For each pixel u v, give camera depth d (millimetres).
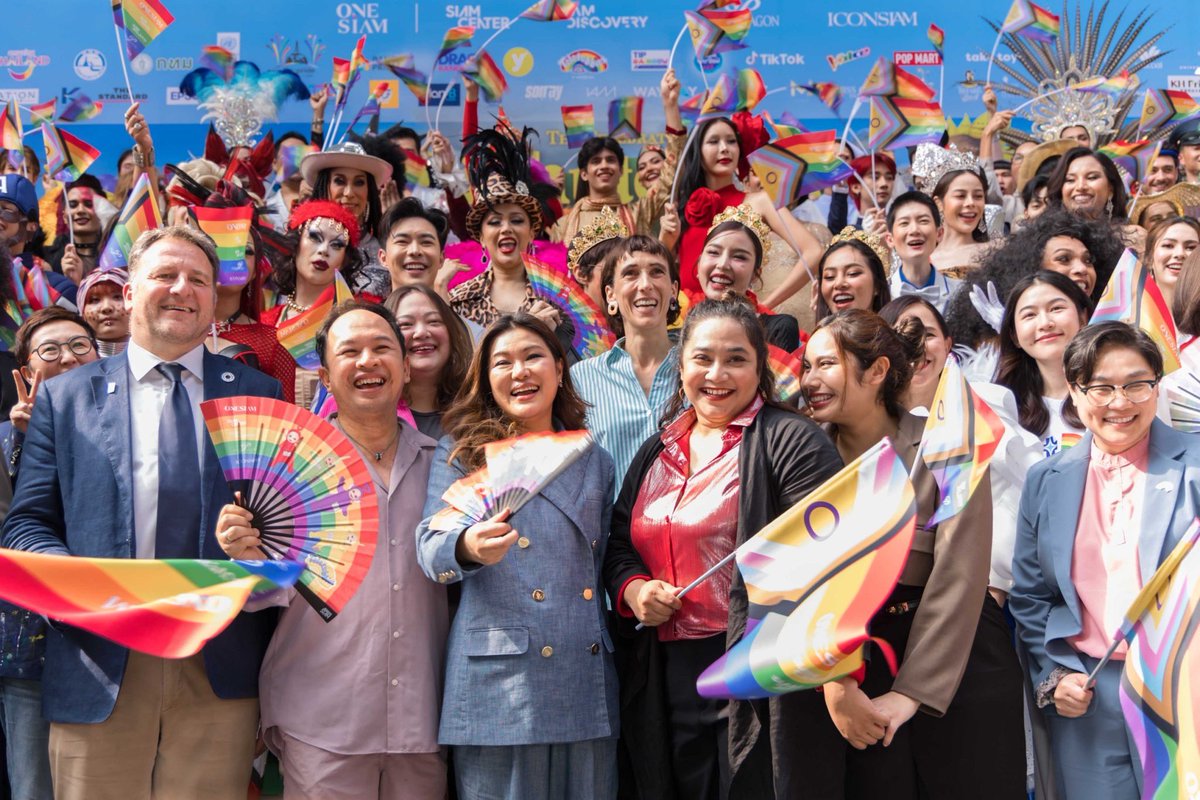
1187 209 6898
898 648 3703
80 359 4738
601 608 3914
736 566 3592
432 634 3861
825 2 8859
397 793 3760
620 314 5090
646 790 3779
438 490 3863
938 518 3664
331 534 3570
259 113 8789
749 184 6703
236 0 8867
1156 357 3812
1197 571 3496
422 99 8891
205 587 3322
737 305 3947
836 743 3621
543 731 3627
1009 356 4730
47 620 3701
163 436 3764
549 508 3855
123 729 3613
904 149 8727
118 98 8828
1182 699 3438
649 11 8883
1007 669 3768
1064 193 6691
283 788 3820
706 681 3510
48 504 3730
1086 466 3908
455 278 6293
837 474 3535
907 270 6551
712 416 3863
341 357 3906
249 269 5273
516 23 8914
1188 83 8945
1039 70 8898
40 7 8836
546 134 8883
